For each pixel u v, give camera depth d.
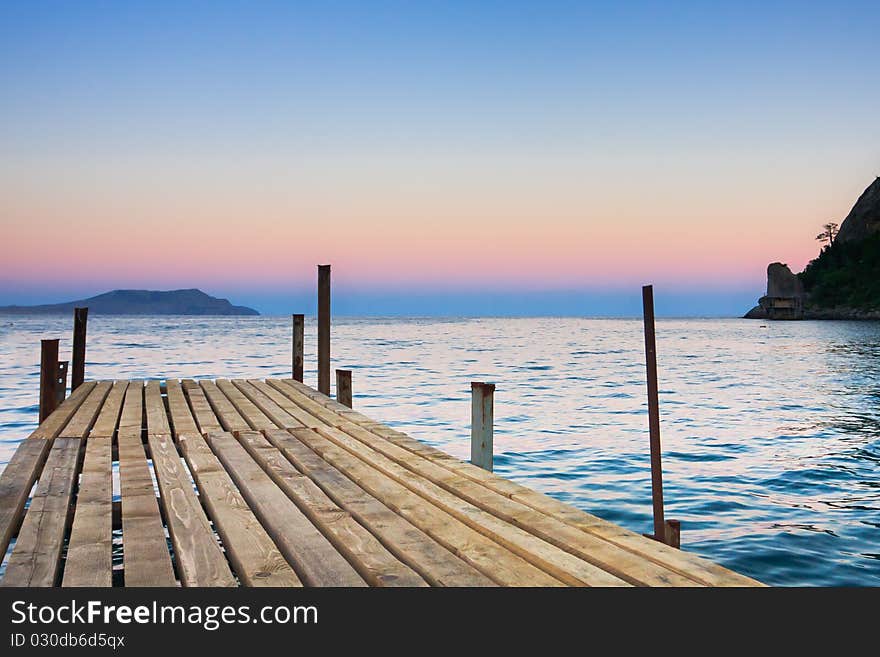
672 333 98.31
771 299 178.12
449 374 30.84
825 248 176.88
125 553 3.78
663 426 17.09
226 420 8.41
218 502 4.79
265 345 54.50
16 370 29.89
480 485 5.20
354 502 4.80
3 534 4.16
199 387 12.18
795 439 15.33
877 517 9.30
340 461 6.11
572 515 4.38
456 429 15.88
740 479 11.48
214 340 63.41
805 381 29.52
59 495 4.97
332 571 3.52
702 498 10.24
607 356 45.81
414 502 4.79
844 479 11.53
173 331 91.19
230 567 3.96
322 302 13.10
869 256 157.88
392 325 153.38
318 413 8.86
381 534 4.08
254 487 5.23
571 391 24.66
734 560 7.60
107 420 8.38
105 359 37.81
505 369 34.06
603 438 15.18
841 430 16.61
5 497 4.90
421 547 3.85
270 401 10.16
